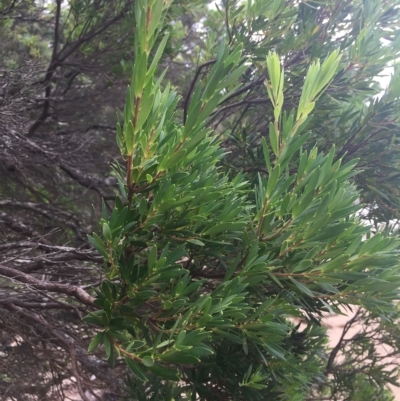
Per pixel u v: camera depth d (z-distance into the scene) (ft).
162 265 3.84
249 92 9.73
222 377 5.92
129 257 4.36
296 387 7.02
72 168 15.03
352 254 4.64
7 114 9.81
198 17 20.17
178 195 4.03
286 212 4.38
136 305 4.16
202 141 4.36
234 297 4.01
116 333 3.99
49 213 13.44
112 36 12.81
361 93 9.19
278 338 4.55
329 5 9.20
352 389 10.48
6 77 10.47
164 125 4.28
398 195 8.76
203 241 4.75
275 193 4.40
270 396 5.91
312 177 4.19
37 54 16.01
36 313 8.09
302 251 4.74
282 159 4.29
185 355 3.54
